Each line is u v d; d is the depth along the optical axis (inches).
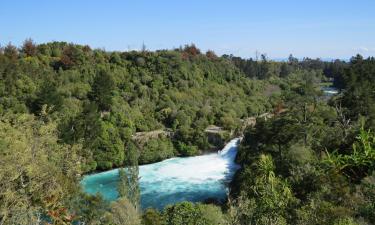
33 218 917.8
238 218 949.8
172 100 3878.0
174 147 3351.4
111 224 1590.8
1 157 935.0
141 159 3078.2
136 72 4097.0
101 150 2979.8
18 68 3284.9
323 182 1401.3
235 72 5196.9
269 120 2524.6
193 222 1413.6
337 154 1694.1
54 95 2915.8
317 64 7662.4
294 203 1161.4
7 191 891.4
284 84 5423.2
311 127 2177.7
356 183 1407.5
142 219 1628.9
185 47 5300.2
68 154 1331.2
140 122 3440.0
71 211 1466.5
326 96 3907.5
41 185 996.6
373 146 1520.7
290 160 1833.2
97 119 2965.1
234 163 2940.5
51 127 1230.3
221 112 3806.6
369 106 2511.1
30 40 3988.7
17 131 1053.2
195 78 4404.5
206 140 3400.6
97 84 3390.7
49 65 3860.7
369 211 1090.7
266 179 1416.1
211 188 2379.4
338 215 1044.5
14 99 2876.5
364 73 3120.1
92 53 4249.5
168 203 2144.4
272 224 959.6
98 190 2452.0
